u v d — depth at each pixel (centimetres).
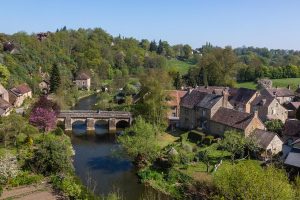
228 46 17725
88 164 7494
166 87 11394
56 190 5741
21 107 11800
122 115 10662
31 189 5747
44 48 18988
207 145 8300
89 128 10525
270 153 7269
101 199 5684
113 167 7338
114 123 10619
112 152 7712
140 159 7244
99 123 11506
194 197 5716
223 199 4497
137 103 11606
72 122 10469
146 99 10031
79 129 10600
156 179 6569
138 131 7362
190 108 10044
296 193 4506
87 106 14112
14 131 7588
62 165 6319
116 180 6644
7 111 10100
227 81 16988
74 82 18112
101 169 7206
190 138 9006
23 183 5919
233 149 7075
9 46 16050
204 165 6869
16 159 6531
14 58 15400
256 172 4484
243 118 8381
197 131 9169
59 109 10350
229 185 4578
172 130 10194
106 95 15175
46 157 6306
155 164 7181
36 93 14788
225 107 9269
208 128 9394
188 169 6644
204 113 9556
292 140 8194
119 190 6191
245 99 11738
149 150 7150
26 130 7900
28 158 6712
